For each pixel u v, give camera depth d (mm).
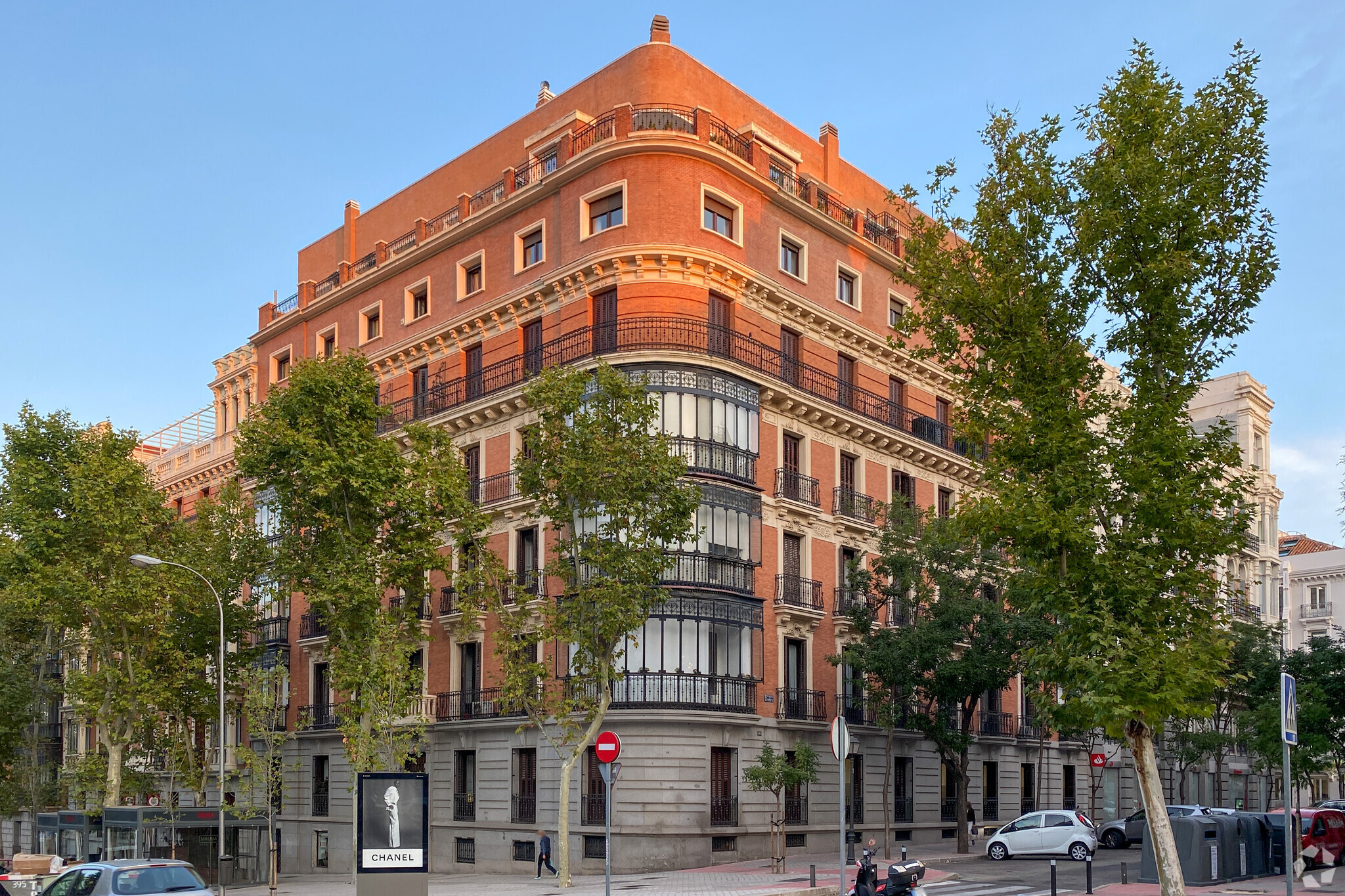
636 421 29391
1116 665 16359
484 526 32688
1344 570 80500
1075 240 18750
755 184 38969
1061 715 17438
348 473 33906
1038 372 18953
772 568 37938
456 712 39219
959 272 19578
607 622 28375
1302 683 37844
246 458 34469
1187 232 17797
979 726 45969
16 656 47094
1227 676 42469
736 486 35938
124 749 45281
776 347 39250
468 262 42938
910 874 19938
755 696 36156
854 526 41125
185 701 42219
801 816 37531
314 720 45531
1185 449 17109
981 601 36062
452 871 38375
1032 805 49062
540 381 29812
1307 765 40781
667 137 36562
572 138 39406
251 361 56938
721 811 34781
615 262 36344
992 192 19594
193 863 35062
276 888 32844
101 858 38375
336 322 49562
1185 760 53219
